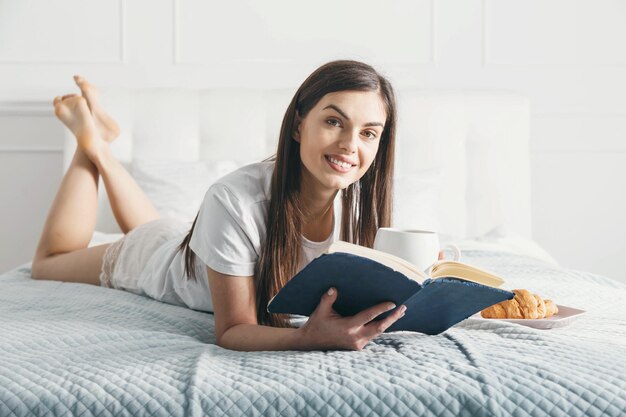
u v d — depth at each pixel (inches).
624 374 42.9
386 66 133.3
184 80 132.0
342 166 52.6
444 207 124.1
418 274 46.0
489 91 128.8
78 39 130.8
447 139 125.6
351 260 43.3
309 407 40.2
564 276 81.2
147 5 131.1
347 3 133.0
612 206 135.5
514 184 127.3
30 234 133.0
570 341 50.9
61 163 132.1
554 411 39.7
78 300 68.8
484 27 133.1
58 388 41.8
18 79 130.6
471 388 41.0
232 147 123.9
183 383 42.4
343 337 47.5
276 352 49.4
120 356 47.8
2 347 49.8
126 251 79.5
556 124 134.2
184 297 67.9
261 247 56.2
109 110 122.5
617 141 134.3
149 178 115.4
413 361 45.9
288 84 133.0
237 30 132.3
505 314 58.9
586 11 133.4
